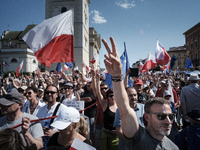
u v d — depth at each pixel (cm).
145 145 157
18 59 4025
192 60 4759
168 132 154
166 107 158
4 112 226
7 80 731
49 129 289
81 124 252
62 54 477
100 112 424
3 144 147
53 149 143
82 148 158
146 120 171
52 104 341
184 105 413
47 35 455
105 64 156
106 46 156
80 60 3058
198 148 244
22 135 231
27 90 364
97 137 420
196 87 402
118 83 155
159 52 780
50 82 653
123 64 573
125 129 159
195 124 262
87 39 3775
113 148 330
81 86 571
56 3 3070
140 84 423
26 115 248
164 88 484
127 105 157
